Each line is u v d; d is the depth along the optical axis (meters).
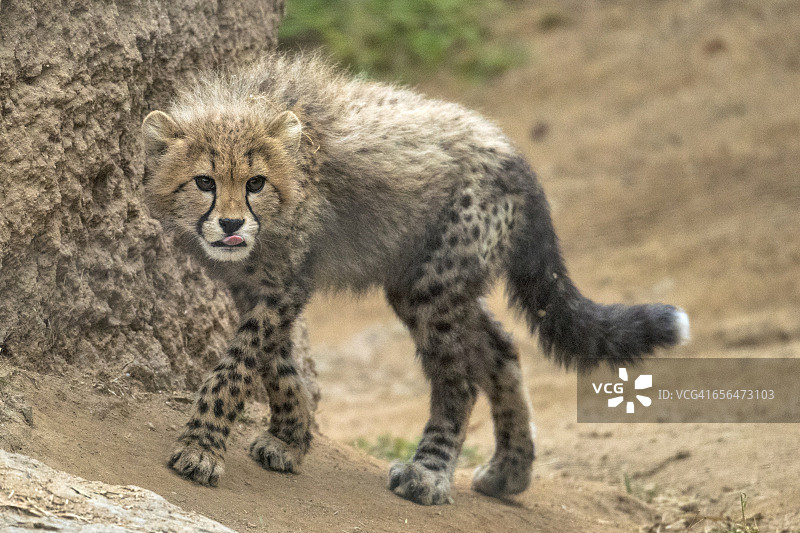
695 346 18.89
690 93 31.78
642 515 11.08
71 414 7.81
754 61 32.44
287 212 8.30
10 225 7.77
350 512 8.18
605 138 30.59
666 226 25.11
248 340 8.38
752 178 26.42
